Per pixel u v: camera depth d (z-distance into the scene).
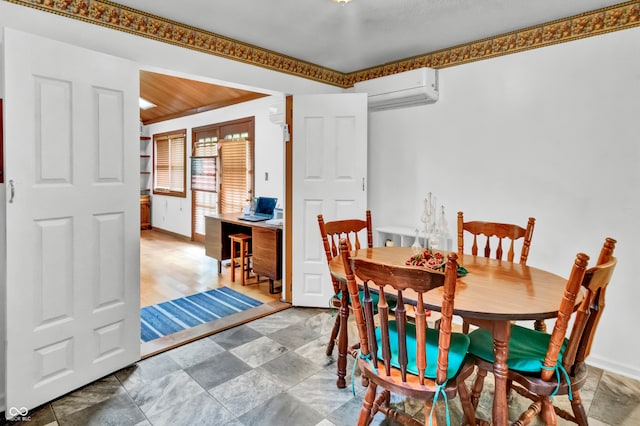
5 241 1.92
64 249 2.07
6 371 1.87
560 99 2.64
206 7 2.45
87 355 2.20
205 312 3.42
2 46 1.94
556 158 2.68
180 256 5.82
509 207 2.92
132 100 2.36
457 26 2.75
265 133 5.16
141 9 2.47
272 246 3.93
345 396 2.15
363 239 3.53
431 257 2.08
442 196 3.31
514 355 1.61
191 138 6.80
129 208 2.38
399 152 3.61
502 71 2.91
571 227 2.63
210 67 2.91
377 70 3.72
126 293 2.39
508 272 2.03
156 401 2.08
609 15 2.41
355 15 2.57
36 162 1.94
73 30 2.24
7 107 1.83
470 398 1.79
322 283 3.51
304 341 2.84
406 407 2.08
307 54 3.39
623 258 2.43
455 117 3.19
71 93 2.07
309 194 3.45
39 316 1.98
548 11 2.50
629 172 2.39
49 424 1.88
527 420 1.64
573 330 1.45
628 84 2.37
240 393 2.17
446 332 1.39
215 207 6.33
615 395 2.19
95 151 2.19
